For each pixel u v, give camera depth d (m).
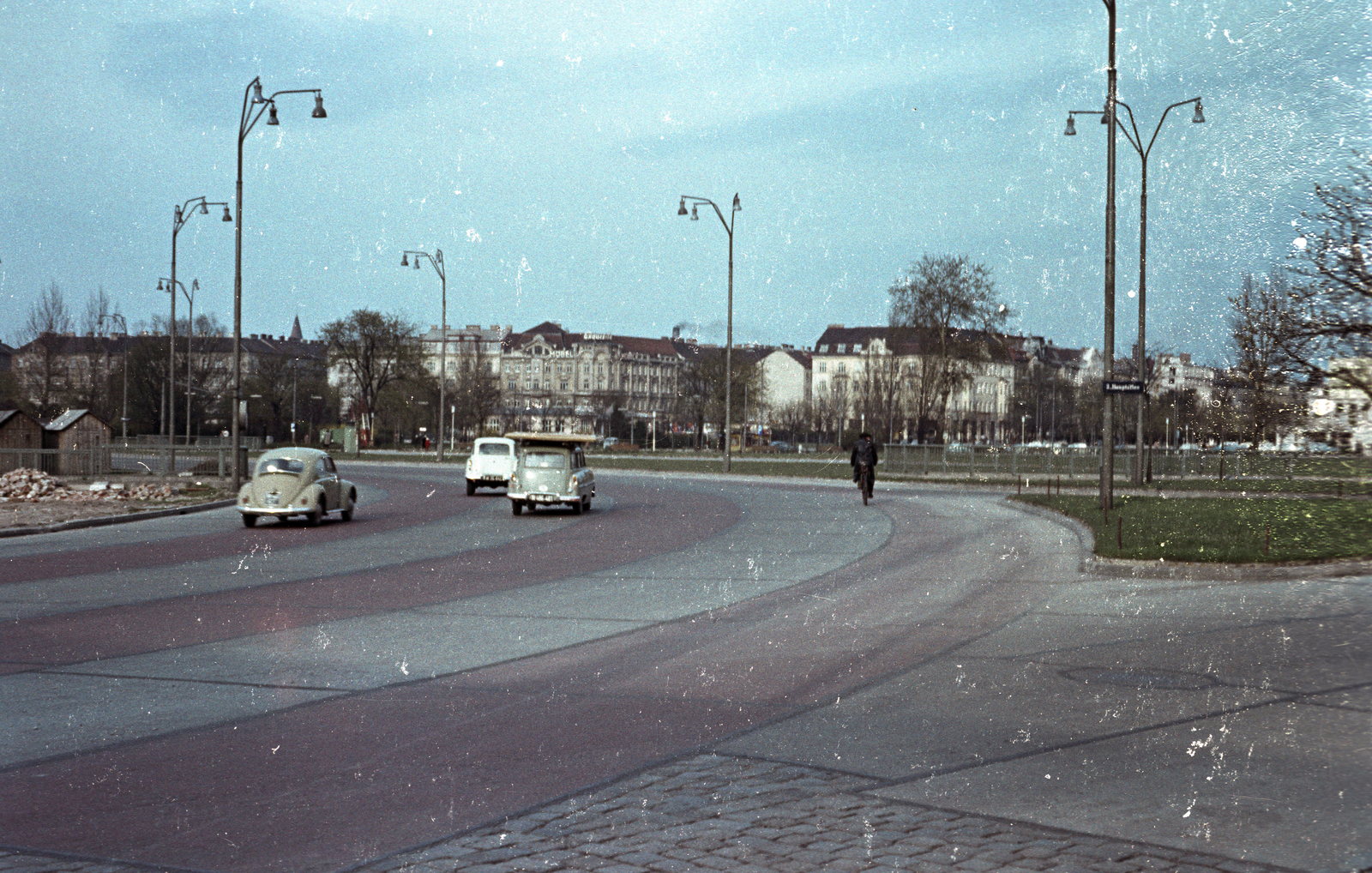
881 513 30.03
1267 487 37.34
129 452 77.88
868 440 33.75
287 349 166.38
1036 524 26.09
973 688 8.68
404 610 13.18
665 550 20.39
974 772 6.39
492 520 28.23
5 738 7.36
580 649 10.57
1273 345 25.45
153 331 107.56
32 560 18.94
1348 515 23.80
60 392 83.25
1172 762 6.57
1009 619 12.19
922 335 73.38
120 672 9.50
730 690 8.68
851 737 7.21
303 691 8.73
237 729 7.55
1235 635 10.86
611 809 5.74
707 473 59.28
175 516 29.98
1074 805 5.77
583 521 27.73
